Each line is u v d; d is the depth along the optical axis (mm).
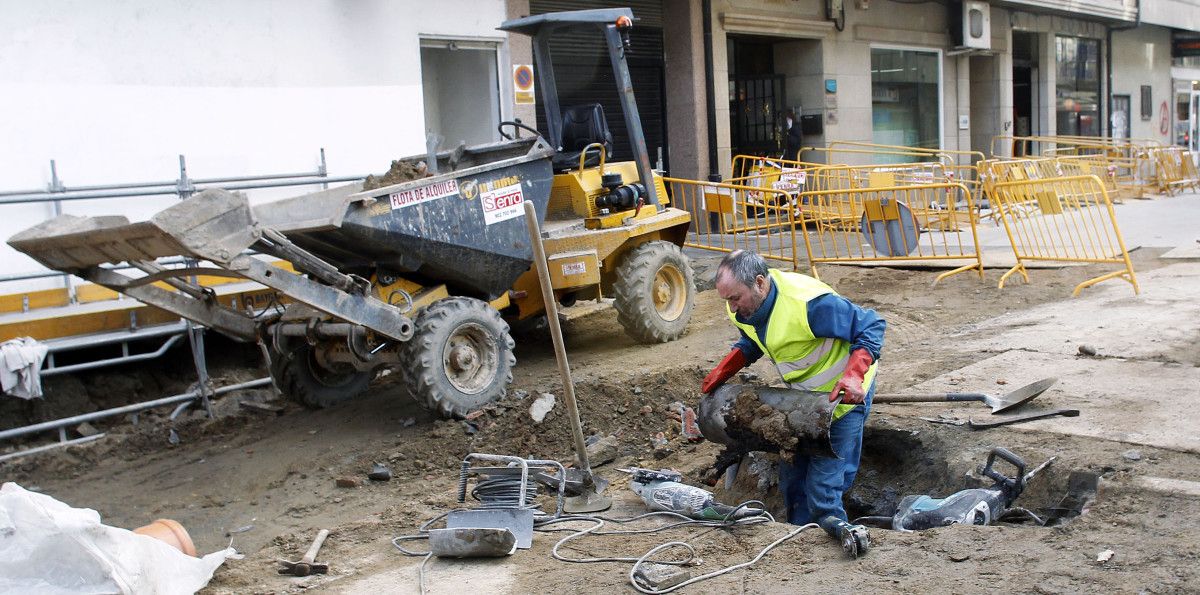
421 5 11547
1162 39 30703
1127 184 20078
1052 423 5574
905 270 11086
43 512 4176
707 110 15672
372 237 6746
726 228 12555
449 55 12992
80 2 8938
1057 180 9914
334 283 6621
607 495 5695
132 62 9312
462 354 7086
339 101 10875
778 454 5250
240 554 5402
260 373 9375
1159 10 27859
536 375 8102
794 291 4867
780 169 14617
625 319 8820
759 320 4953
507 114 12586
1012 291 9680
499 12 12391
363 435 7262
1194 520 4199
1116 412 5641
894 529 4902
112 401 8656
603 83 14469
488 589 4438
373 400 8211
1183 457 4852
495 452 6824
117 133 9234
